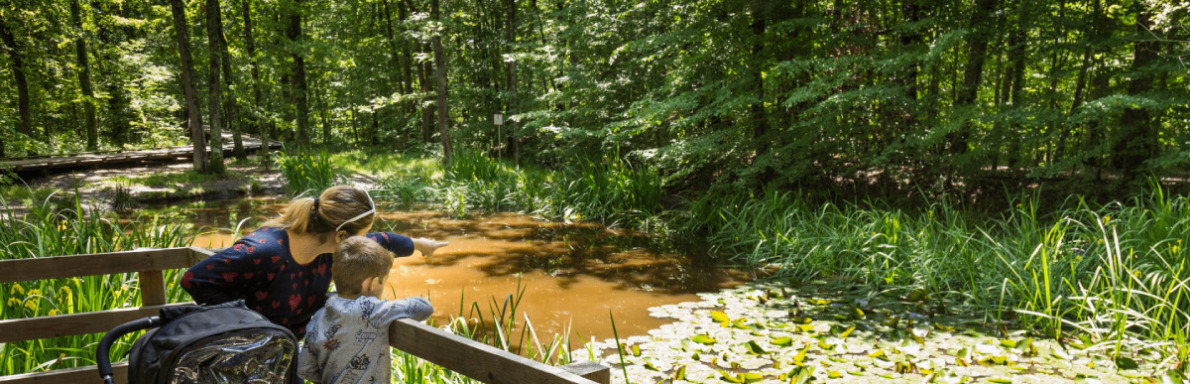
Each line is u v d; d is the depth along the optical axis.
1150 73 8.65
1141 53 9.38
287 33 26.45
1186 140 8.18
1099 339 4.99
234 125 20.95
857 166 10.50
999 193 10.16
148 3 24.11
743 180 10.48
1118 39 8.79
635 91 16.16
